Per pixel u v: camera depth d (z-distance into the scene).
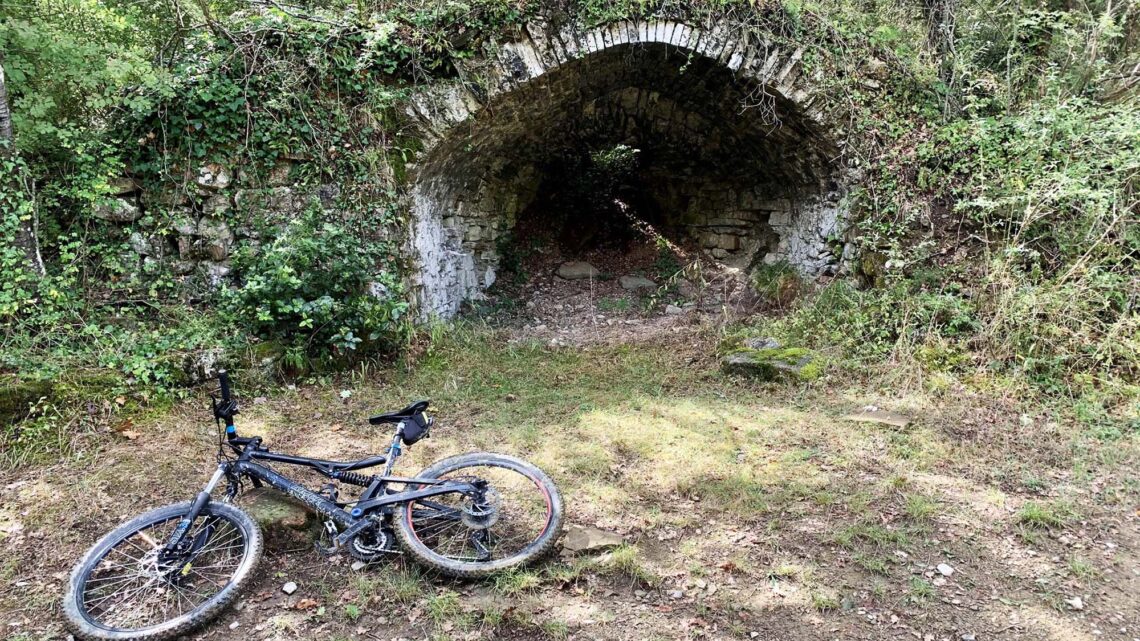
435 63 5.49
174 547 2.61
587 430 4.17
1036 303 4.69
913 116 6.07
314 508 2.84
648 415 4.42
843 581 2.72
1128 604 2.57
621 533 3.06
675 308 7.69
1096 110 5.27
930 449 3.83
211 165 5.21
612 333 6.79
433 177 6.23
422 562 2.71
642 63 6.34
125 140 5.07
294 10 5.46
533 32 5.56
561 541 2.94
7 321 4.39
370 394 4.87
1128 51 5.96
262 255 5.20
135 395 4.23
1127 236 4.77
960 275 5.35
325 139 5.32
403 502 2.77
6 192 4.40
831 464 3.68
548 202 9.26
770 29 5.80
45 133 4.61
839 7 6.16
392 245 5.52
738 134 7.16
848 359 5.12
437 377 5.22
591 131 7.97
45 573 2.83
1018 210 5.18
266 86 5.22
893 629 2.46
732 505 3.27
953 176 5.72
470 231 7.75
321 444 4.08
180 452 3.83
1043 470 3.62
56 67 4.54
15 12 4.37
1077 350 4.58
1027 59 6.14
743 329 6.14
